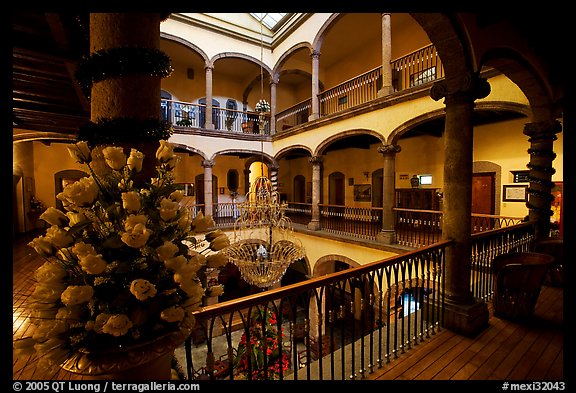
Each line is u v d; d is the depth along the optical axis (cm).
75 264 117
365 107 903
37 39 368
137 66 163
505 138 841
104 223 123
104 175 129
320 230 1114
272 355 457
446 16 312
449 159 358
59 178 1278
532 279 356
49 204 1255
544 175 555
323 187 1593
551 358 294
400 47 1176
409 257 305
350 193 1426
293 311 225
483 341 327
